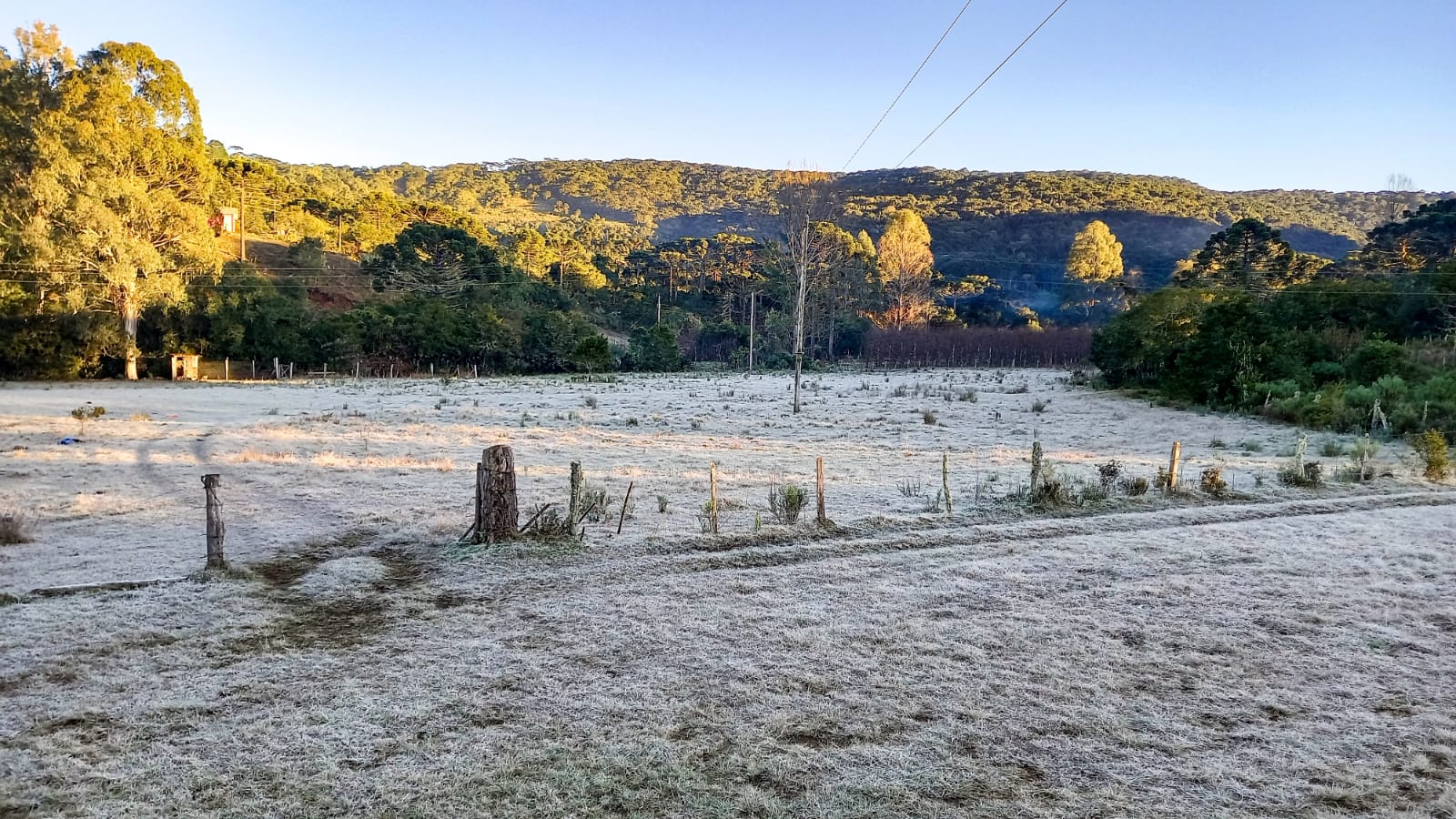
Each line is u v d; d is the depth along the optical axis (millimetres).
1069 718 5691
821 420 27594
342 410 29156
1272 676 6457
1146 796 4715
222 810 4484
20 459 17234
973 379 51344
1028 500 13227
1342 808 4605
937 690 6137
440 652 6777
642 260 102438
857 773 4941
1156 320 40094
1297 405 26859
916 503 13281
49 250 42281
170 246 48594
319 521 11680
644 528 11289
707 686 6160
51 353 45094
